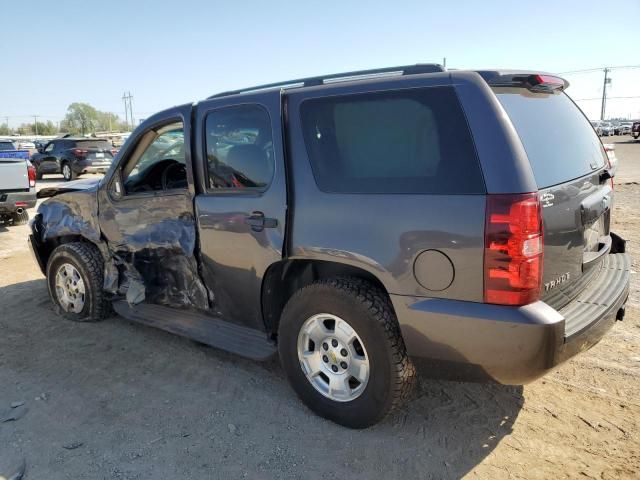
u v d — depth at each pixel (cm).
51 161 2097
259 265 331
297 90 317
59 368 400
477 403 333
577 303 289
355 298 285
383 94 282
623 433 298
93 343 445
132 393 359
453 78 265
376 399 288
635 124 3984
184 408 338
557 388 348
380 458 283
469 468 273
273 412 330
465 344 255
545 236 252
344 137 295
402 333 272
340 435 304
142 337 455
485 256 244
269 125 323
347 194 289
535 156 266
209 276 371
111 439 306
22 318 508
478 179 249
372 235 277
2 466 283
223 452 292
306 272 334
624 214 962
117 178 430
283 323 323
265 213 322
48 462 286
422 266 262
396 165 275
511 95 283
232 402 344
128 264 440
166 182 461
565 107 338
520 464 275
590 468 271
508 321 242
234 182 346
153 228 402
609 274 333
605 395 338
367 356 287
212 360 407
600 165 348
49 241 528
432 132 265
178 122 386
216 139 354
